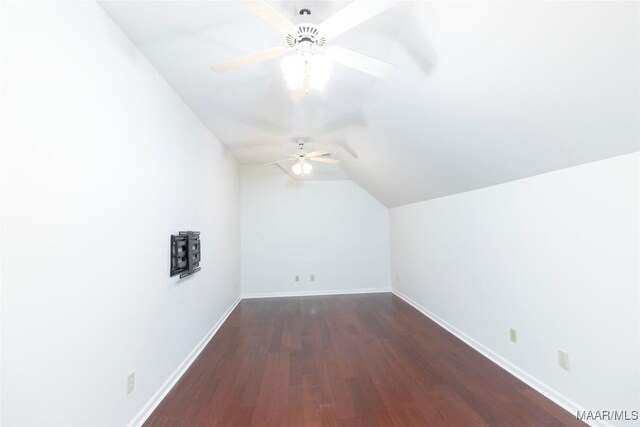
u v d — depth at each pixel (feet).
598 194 5.56
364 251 18.61
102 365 5.09
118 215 5.64
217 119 10.42
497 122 6.49
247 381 7.77
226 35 6.07
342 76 7.80
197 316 9.77
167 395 7.17
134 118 6.26
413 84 7.30
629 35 3.74
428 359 8.85
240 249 17.57
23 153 3.74
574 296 6.08
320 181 18.58
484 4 4.64
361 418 6.15
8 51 3.58
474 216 9.61
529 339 7.29
